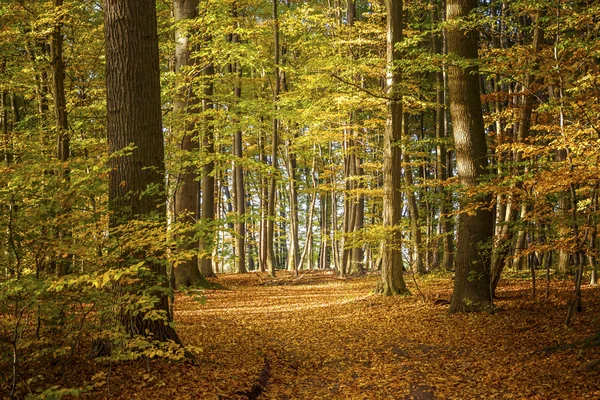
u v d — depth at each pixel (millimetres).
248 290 20109
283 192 40562
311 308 14844
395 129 16203
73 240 5273
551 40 14883
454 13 12133
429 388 7250
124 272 4484
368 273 26047
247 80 21031
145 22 7273
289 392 7098
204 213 21438
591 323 9422
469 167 12219
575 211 9453
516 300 12703
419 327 11328
